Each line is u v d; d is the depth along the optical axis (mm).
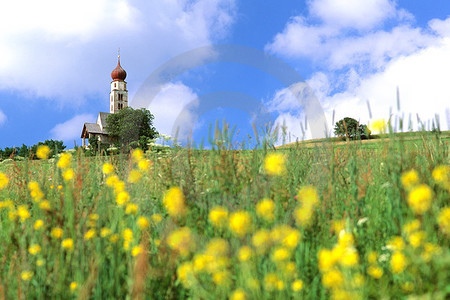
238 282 1585
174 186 2570
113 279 1647
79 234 1845
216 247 1708
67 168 2709
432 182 2096
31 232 1955
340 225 2016
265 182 2379
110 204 2359
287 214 2113
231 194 2320
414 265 1596
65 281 1661
